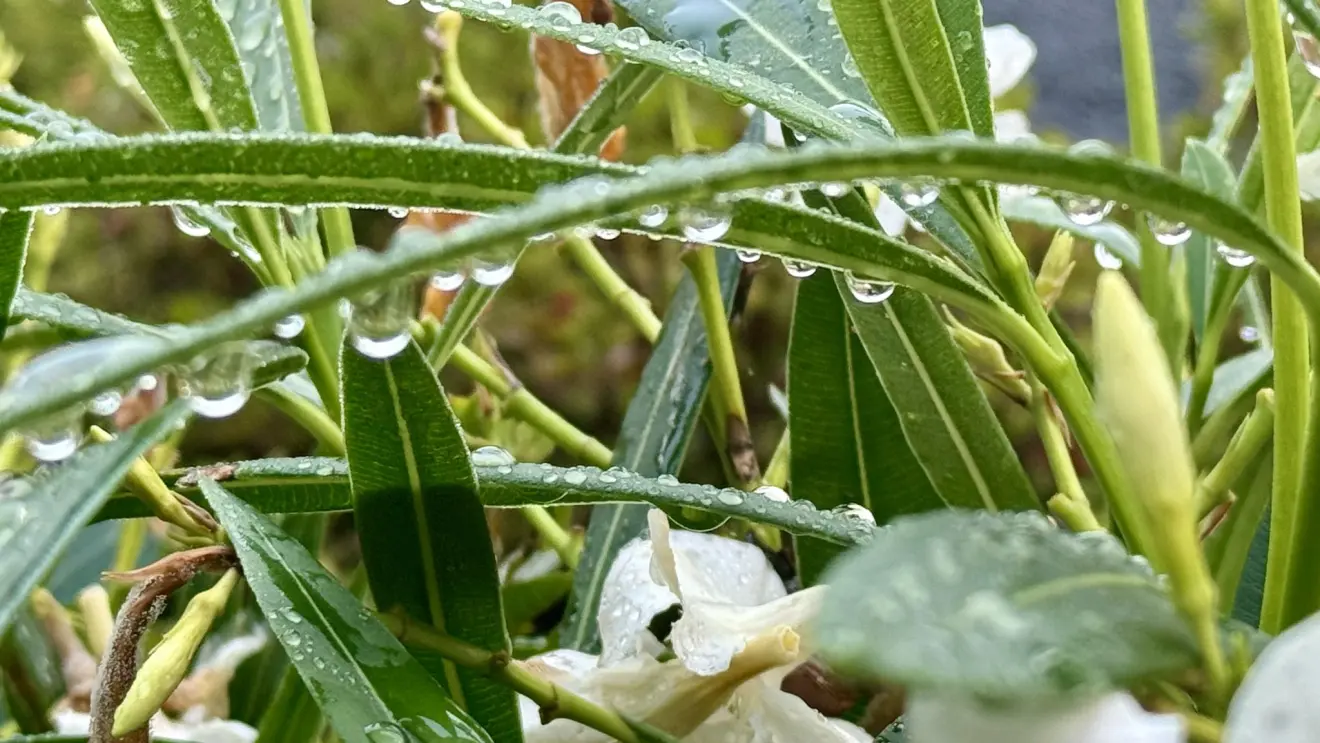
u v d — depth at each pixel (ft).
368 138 0.36
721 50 0.54
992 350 0.61
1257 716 0.24
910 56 0.43
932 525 0.25
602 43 0.46
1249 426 0.52
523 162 0.36
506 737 0.47
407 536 0.45
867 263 0.41
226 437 1.65
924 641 0.22
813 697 0.56
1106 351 0.28
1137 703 0.30
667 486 0.48
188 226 0.58
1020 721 0.25
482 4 0.49
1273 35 0.41
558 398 1.91
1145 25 0.58
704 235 0.40
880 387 0.57
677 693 0.48
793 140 0.62
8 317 0.46
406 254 0.27
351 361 0.42
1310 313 0.34
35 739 0.44
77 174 0.34
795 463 0.59
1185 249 0.70
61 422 0.40
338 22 1.98
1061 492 0.55
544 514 0.76
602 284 0.80
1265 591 0.43
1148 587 0.26
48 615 0.64
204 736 0.60
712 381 0.72
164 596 0.42
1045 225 0.73
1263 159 0.43
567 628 0.65
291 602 0.40
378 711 0.38
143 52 0.49
